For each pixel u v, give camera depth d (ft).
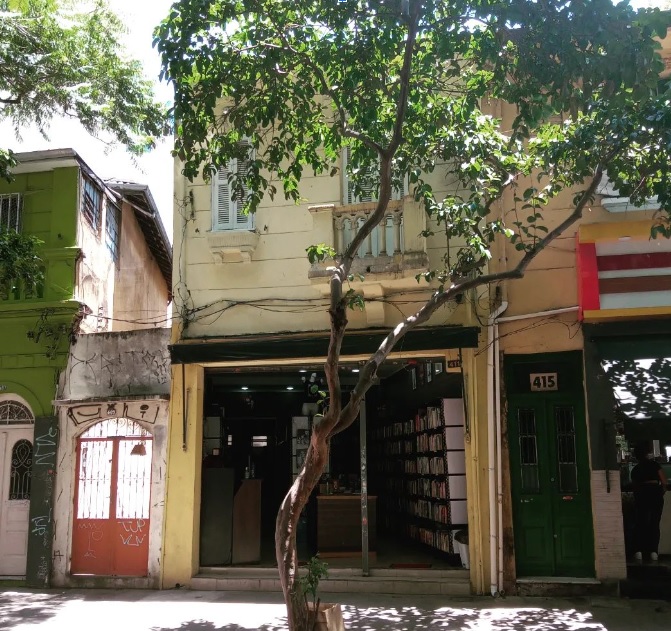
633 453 36.22
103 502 34.99
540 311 31.68
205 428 36.96
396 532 44.57
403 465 43.01
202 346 33.27
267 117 26.50
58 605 30.48
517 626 25.49
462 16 24.02
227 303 34.58
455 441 33.94
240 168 35.22
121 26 39.01
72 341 36.58
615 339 30.55
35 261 31.96
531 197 26.94
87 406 35.63
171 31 23.72
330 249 24.17
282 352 32.35
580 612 27.27
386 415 46.52
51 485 35.17
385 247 32.14
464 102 27.96
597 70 21.39
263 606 29.50
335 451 48.32
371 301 32.45
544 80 23.26
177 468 33.99
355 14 24.85
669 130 22.91
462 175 28.94
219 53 24.67
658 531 31.81
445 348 30.89
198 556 34.01
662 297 30.09
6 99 36.24
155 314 59.93
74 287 37.22
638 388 29.35
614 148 25.04
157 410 34.81
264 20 26.12
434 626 25.66
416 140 27.78
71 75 37.27
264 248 34.86
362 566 33.27
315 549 39.83
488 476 30.83
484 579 30.37
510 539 30.40
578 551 30.48
